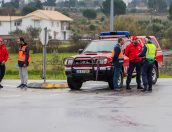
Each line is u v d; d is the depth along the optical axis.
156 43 35.53
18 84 35.69
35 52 89.81
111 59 30.62
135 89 31.17
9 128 17.41
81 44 90.31
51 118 19.42
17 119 19.25
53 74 51.16
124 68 31.66
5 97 26.72
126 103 23.80
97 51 32.19
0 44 32.09
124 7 143.88
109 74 30.59
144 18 128.12
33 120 19.00
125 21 85.31
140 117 19.61
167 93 28.44
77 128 17.31
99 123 18.25
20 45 32.41
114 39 32.94
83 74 30.73
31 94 28.34
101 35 34.75
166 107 22.39
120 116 19.84
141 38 34.25
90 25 143.38
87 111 21.17
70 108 22.11
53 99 25.62
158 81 38.47
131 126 17.66
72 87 31.67
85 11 186.38
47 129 17.17
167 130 16.97
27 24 179.50
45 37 33.53
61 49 90.12
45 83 33.12
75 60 30.98
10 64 66.00
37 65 57.09
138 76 31.08
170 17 138.75
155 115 20.11
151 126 17.67
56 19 178.38
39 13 181.50
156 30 101.25
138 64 30.64
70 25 184.25
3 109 21.88
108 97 26.44
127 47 30.67
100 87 33.31
